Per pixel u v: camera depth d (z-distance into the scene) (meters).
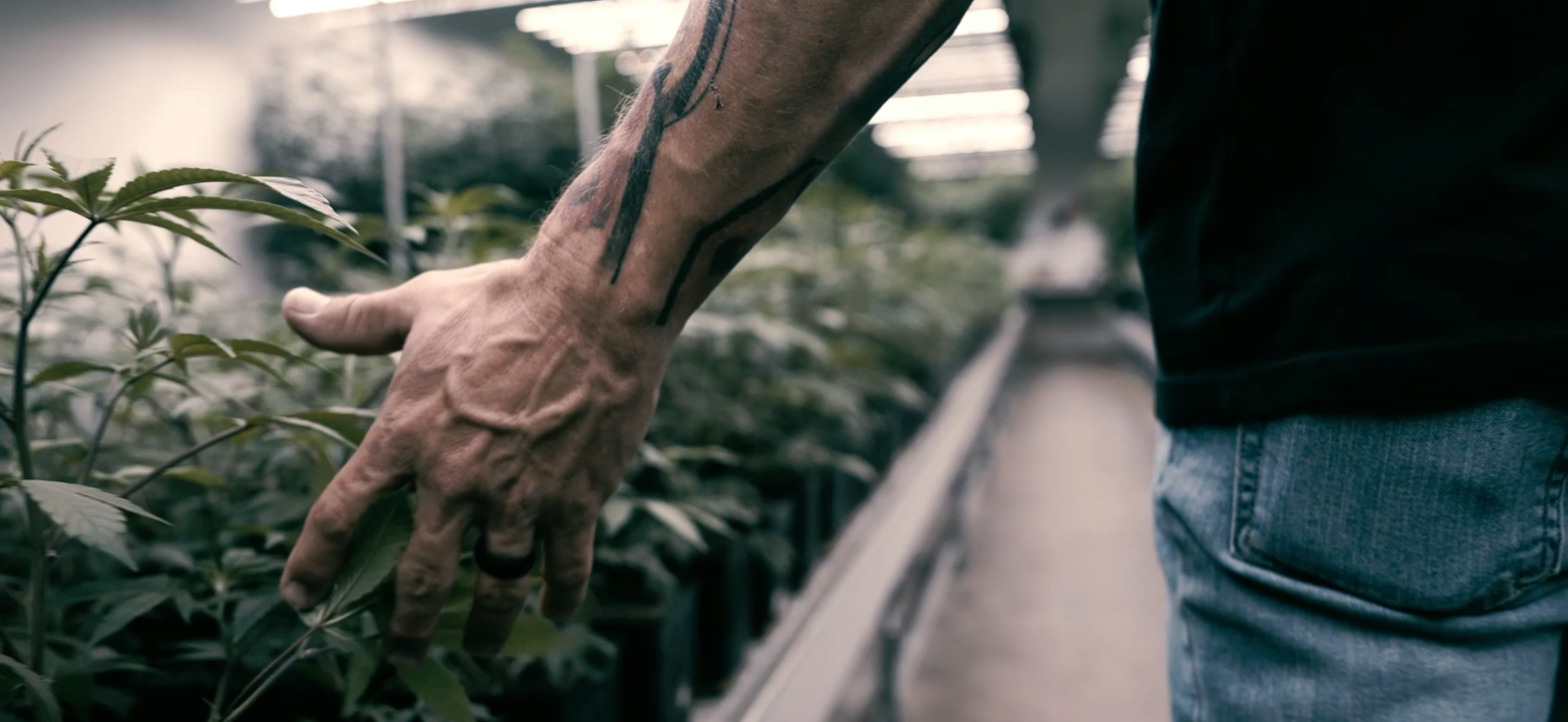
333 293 1.48
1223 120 0.59
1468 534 0.52
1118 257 11.72
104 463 0.92
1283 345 0.57
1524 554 0.51
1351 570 0.55
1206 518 0.62
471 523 0.51
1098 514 3.76
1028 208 13.74
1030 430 5.96
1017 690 2.18
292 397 1.05
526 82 3.33
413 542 0.50
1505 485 0.51
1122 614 2.65
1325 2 0.53
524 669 0.90
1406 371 0.52
